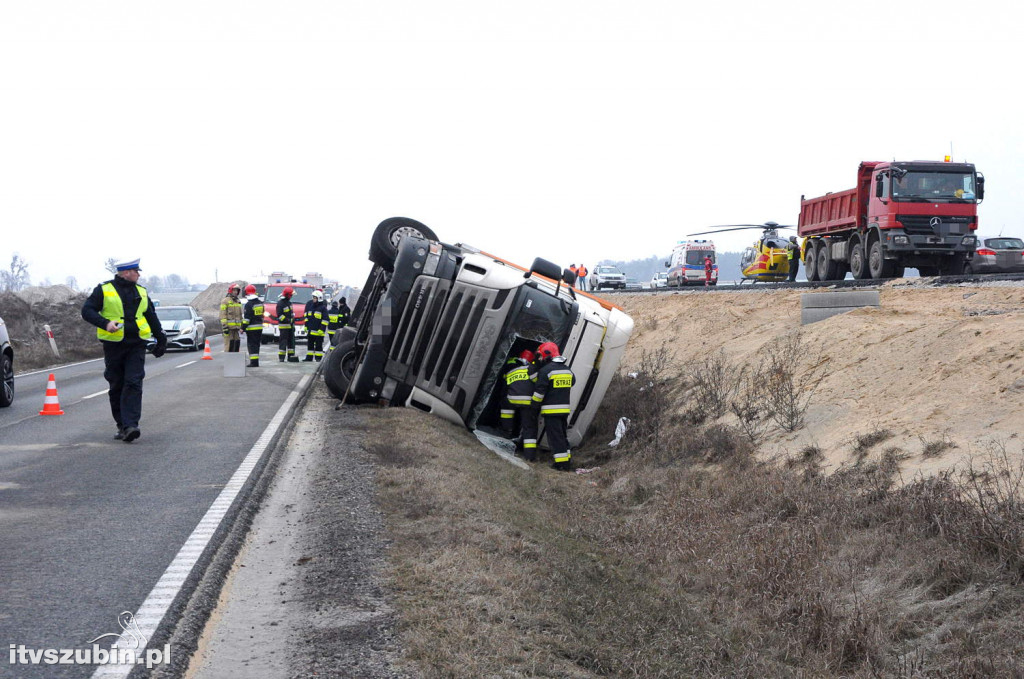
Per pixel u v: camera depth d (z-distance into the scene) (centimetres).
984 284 1429
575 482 1058
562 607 489
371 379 1214
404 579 490
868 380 980
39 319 3234
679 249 5025
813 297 1377
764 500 796
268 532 614
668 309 2370
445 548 548
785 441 959
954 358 889
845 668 504
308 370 1991
